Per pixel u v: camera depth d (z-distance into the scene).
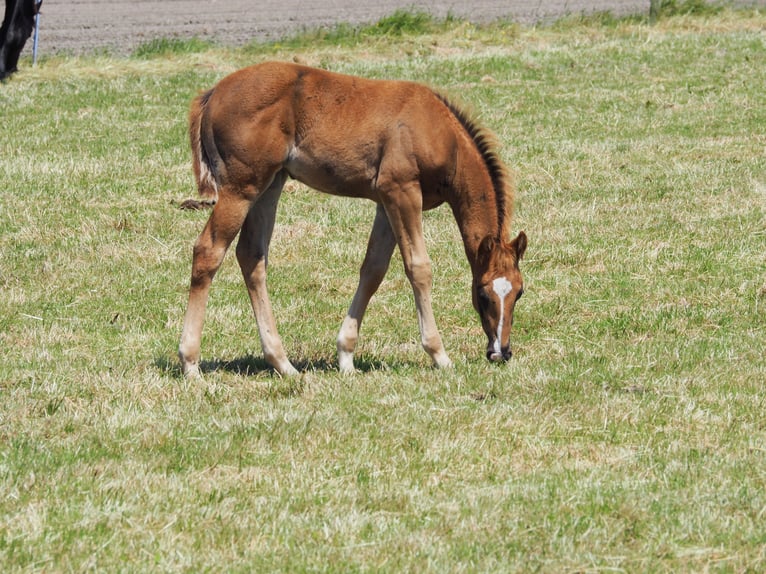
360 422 10.00
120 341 13.16
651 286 14.92
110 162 21.64
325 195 20.05
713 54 31.23
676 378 11.23
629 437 9.69
